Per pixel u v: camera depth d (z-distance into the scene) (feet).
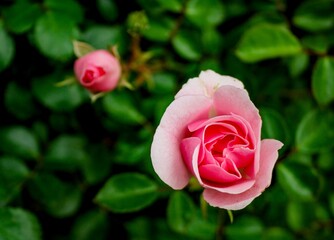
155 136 1.13
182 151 1.16
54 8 1.45
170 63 1.59
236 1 1.66
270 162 1.14
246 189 1.11
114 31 1.50
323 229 1.64
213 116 1.19
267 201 1.50
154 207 1.59
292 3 1.66
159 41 1.57
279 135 1.41
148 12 1.56
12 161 1.46
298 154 1.50
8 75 1.54
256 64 1.64
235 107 1.15
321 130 1.46
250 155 1.13
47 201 1.47
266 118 1.42
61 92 1.50
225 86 1.14
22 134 1.50
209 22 1.56
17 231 1.36
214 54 1.57
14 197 1.45
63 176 1.52
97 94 1.38
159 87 1.54
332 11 1.59
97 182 1.51
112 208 1.35
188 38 1.56
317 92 1.51
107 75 1.34
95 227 1.51
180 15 1.56
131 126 1.54
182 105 1.14
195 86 1.19
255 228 1.50
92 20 1.56
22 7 1.45
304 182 1.41
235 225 1.49
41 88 1.49
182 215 1.41
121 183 1.37
